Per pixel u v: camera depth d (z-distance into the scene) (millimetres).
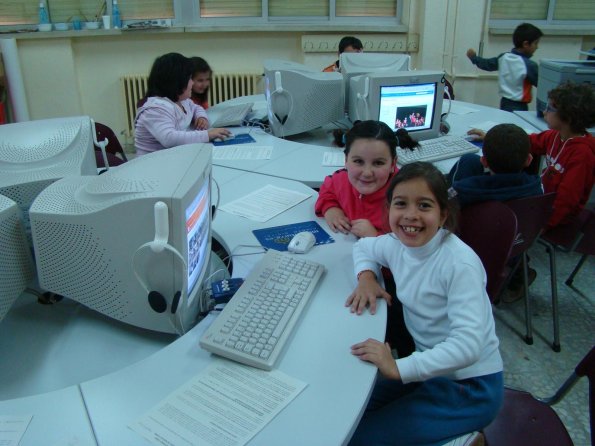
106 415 876
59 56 4469
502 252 1507
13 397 1031
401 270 1240
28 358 1146
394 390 1301
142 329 1246
